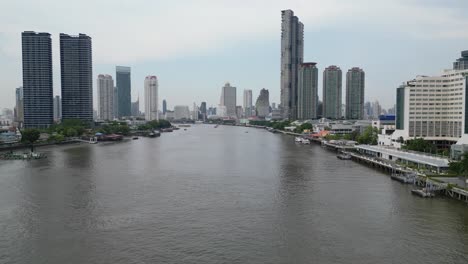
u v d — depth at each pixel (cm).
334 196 11750
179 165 18200
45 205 10750
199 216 9762
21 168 17225
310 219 9494
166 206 10669
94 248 7744
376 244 7888
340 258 7244
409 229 8719
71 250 7644
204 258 7300
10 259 7225
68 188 12850
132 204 10869
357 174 15738
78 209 10362
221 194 12038
